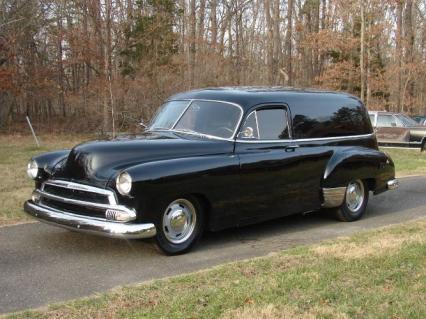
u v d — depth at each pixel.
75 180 6.16
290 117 7.46
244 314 4.36
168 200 6.07
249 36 41.72
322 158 7.77
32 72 30.25
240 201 6.76
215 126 6.91
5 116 31.97
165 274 5.64
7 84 28.75
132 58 26.36
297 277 5.23
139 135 6.91
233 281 5.18
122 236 5.75
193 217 6.43
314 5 37.31
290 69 34.34
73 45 26.83
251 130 6.94
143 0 28.55
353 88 31.89
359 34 29.83
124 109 24.31
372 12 28.75
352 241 6.79
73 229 5.98
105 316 4.37
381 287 5.02
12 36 26.83
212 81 27.00
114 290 5.03
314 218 8.55
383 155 8.70
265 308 4.47
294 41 40.12
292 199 7.43
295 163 7.37
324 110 8.00
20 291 5.08
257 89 7.53
